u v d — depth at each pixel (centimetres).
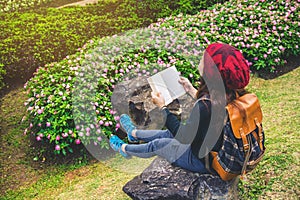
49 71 562
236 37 632
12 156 515
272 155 383
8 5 933
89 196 419
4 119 579
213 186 318
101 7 820
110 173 458
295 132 424
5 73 638
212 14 679
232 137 284
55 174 479
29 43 684
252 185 359
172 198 326
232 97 288
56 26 736
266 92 588
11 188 468
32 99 532
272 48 629
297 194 341
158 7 762
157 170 346
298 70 644
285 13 678
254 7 686
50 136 493
